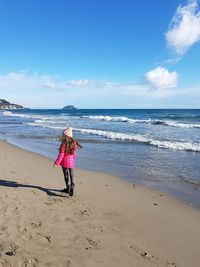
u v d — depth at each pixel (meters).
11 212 3.26
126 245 2.64
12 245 2.54
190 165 6.34
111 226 3.04
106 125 18.36
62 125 18.70
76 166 6.26
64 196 3.96
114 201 3.87
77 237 2.74
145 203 3.82
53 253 2.44
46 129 15.71
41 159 6.73
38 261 2.32
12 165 5.85
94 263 2.33
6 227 2.87
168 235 2.88
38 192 4.05
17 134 13.18
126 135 11.55
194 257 2.48
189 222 3.21
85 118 29.66
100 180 4.96
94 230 2.92
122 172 5.70
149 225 3.11
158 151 8.20
